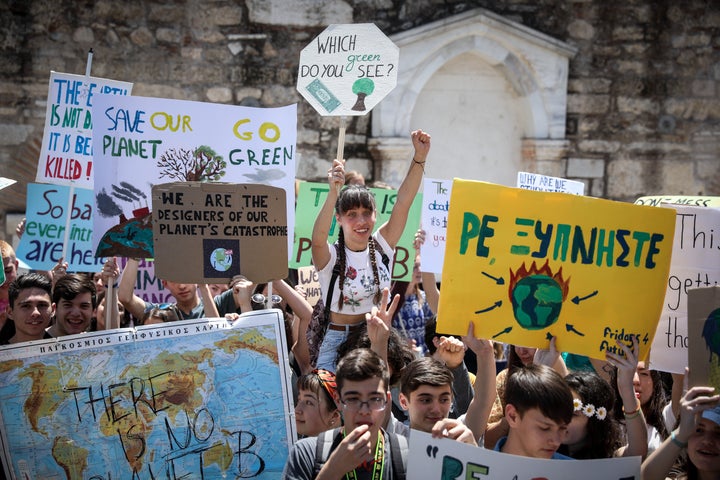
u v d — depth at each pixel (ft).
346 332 13.97
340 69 15.52
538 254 11.18
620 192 33.65
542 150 32.76
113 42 30.37
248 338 12.13
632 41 33.24
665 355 12.30
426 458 9.45
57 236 18.04
